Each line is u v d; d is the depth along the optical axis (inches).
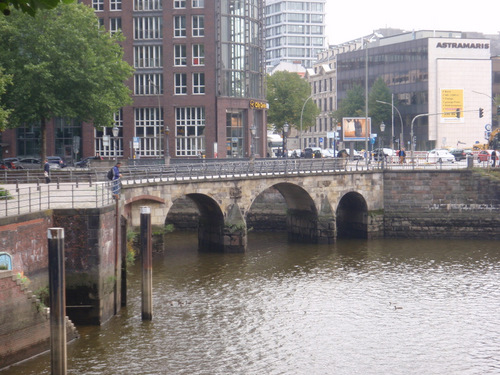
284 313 1657.2
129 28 3846.0
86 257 1444.4
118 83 2866.6
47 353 1264.8
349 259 2362.2
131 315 1587.1
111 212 1541.6
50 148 3922.2
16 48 2662.4
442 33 6102.4
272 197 3132.4
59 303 1069.8
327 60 7293.3
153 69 3850.9
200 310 1667.1
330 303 1755.7
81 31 2758.4
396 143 5802.2
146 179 2277.3
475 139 5605.3
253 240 2854.3
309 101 5334.6
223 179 2458.2
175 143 3870.6
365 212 2876.5
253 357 1341.0
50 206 1537.9
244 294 1841.8
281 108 5211.6
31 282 1354.6
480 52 5625.0
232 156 3932.1
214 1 3801.7
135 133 3890.3
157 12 3833.7
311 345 1419.8
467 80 5575.8
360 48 6771.7
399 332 1515.7
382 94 5423.2
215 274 2100.1
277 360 1327.5
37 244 1378.0
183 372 1248.8
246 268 2197.3
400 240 2822.3
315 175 2721.5
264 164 2632.9
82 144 3902.6
